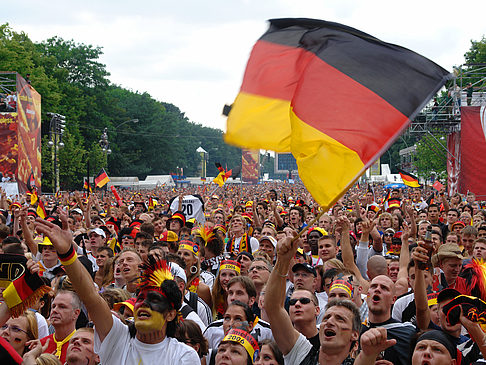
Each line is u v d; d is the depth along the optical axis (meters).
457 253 6.87
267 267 7.23
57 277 7.51
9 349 3.44
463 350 4.87
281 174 194.88
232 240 11.81
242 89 5.16
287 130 5.09
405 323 5.57
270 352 4.79
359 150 4.75
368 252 9.69
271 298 4.57
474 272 5.21
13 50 62.16
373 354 3.73
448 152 34.88
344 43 5.11
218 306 7.70
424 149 42.47
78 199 16.78
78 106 80.12
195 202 15.65
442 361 4.23
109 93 96.38
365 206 19.42
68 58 89.06
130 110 112.25
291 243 4.50
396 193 19.94
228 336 4.63
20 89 33.28
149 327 4.14
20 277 3.97
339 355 4.50
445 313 4.51
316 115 4.92
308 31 5.16
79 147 68.31
